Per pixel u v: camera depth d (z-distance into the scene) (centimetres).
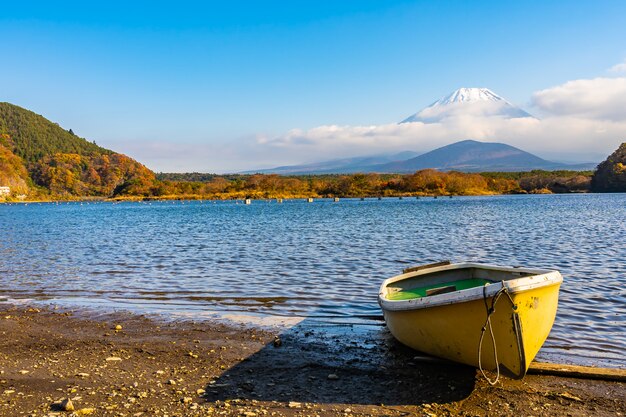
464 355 862
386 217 6066
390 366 923
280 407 747
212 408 741
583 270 1973
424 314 880
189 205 14025
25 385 832
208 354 996
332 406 752
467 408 747
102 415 716
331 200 15750
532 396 785
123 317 1288
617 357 951
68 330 1172
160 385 835
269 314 1313
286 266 2147
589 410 734
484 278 1225
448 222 5038
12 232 4581
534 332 802
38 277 1919
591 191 19225
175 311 1349
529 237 3434
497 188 19662
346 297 1516
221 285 1717
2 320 1264
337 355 984
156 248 2956
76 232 4478
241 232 4144
